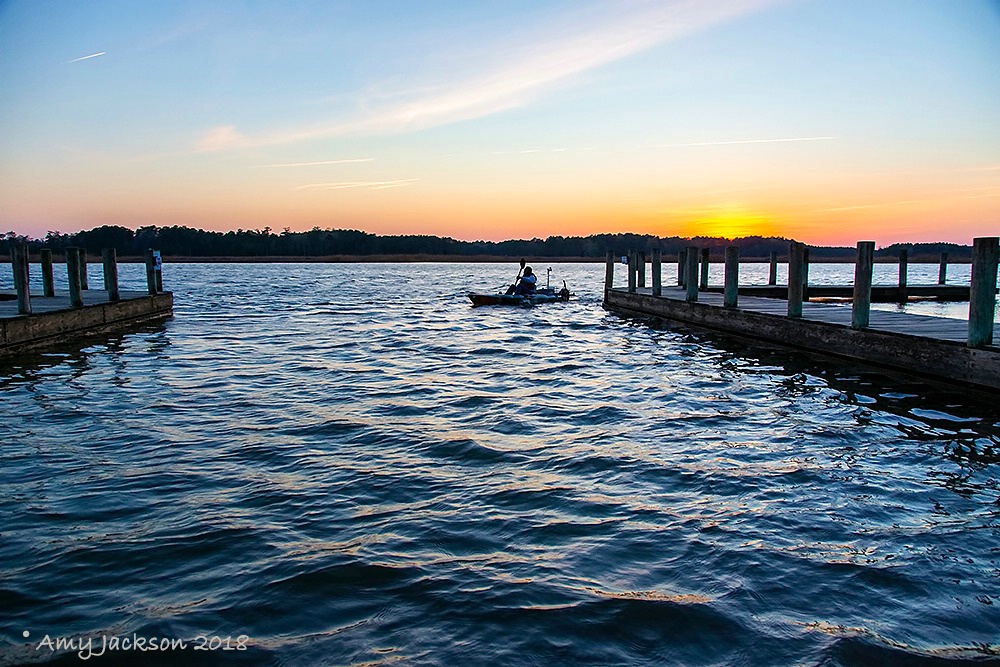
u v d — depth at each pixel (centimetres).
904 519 507
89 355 1371
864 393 986
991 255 912
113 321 1842
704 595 388
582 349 1520
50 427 782
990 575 414
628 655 331
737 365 1271
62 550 453
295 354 1415
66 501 544
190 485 582
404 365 1273
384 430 772
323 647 340
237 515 514
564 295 2922
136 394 977
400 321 2202
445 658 329
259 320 2200
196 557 442
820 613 369
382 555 443
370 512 521
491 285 4894
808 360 1297
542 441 730
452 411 876
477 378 1132
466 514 518
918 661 324
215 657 331
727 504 538
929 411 869
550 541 467
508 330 1934
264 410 876
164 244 13438
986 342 927
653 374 1175
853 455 677
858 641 340
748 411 880
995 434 757
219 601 385
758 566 425
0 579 412
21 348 1388
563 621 361
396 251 15062
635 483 591
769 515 514
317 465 640
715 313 1728
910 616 366
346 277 6462
